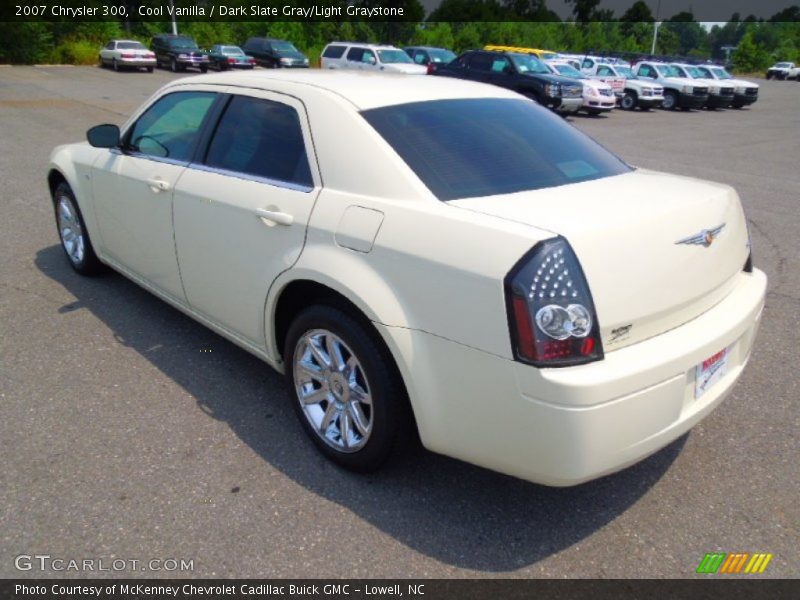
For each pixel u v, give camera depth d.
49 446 2.99
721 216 2.62
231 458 2.94
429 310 2.31
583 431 2.09
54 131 12.72
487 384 2.20
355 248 2.53
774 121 21.45
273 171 3.00
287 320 3.12
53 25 35.44
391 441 2.62
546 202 2.43
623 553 2.44
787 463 2.99
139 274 4.11
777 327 4.52
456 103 3.07
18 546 2.41
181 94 3.75
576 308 2.08
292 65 30.31
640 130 17.81
